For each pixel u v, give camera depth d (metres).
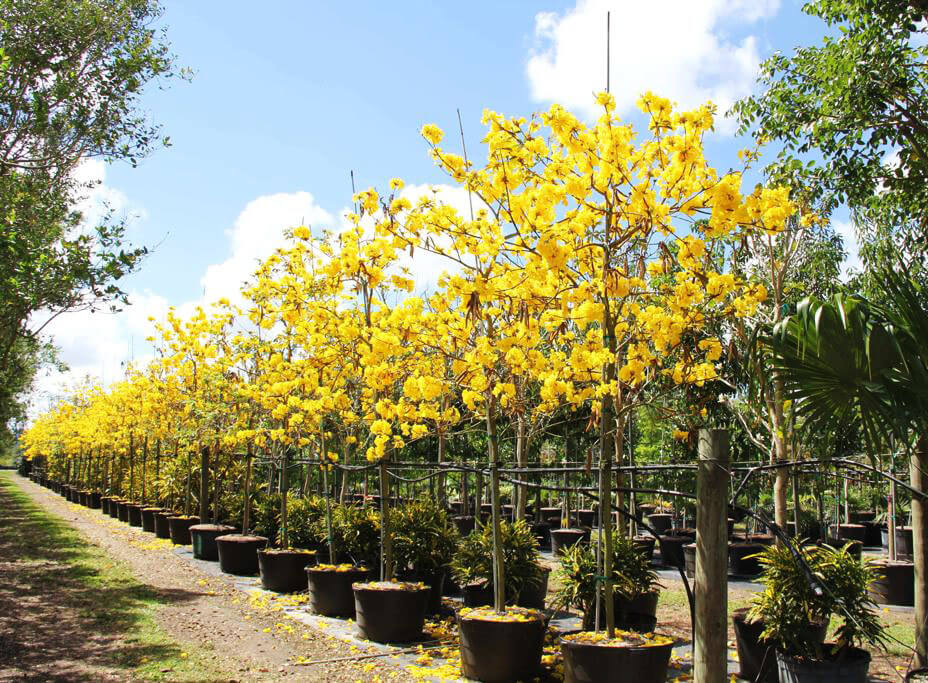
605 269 3.46
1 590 7.46
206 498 10.95
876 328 3.00
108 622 6.14
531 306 4.03
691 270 3.52
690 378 3.88
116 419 16.05
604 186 3.35
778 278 6.32
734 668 4.81
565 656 3.83
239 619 6.38
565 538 10.15
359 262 4.97
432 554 6.60
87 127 7.69
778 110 6.05
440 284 4.51
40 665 4.86
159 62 7.96
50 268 6.18
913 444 4.18
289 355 8.05
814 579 3.19
